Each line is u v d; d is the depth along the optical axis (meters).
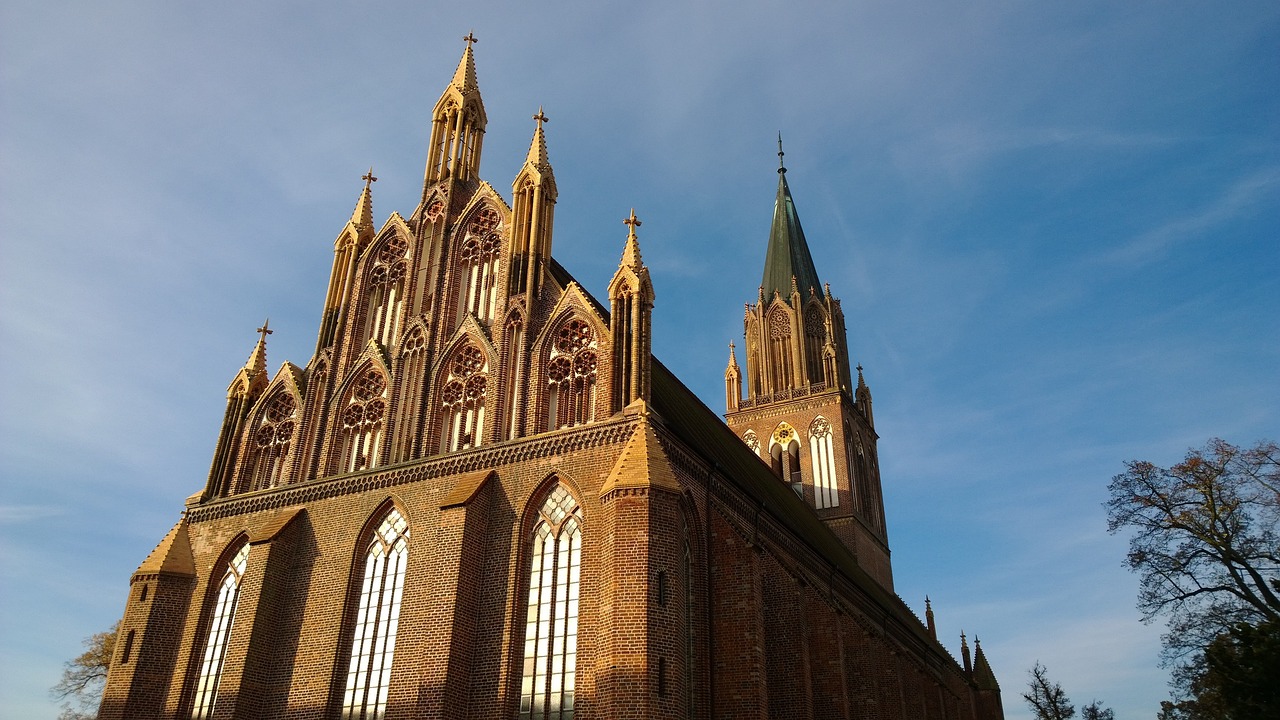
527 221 44.53
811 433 84.69
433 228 48.00
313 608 39.91
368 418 44.16
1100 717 88.75
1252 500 46.66
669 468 35.03
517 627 35.25
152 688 40.09
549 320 41.19
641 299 39.91
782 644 41.12
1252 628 36.44
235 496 44.88
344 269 49.94
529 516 37.47
